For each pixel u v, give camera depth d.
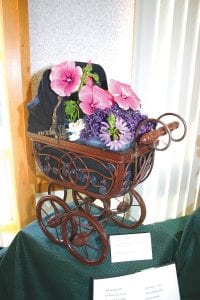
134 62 1.02
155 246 0.82
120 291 0.72
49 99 0.69
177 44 1.01
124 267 0.75
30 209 1.03
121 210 0.84
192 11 0.98
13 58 0.86
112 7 0.97
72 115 0.68
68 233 0.79
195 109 1.13
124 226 0.87
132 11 1.00
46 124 0.70
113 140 0.59
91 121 0.62
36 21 0.89
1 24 0.83
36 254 0.79
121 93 0.66
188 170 1.22
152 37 0.98
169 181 1.19
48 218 0.86
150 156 0.69
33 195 1.02
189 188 1.25
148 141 0.60
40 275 0.82
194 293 0.91
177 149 1.15
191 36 1.01
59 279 0.74
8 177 1.05
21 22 0.83
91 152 0.61
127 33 1.02
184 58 1.03
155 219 1.24
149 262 0.77
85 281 0.71
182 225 1.04
